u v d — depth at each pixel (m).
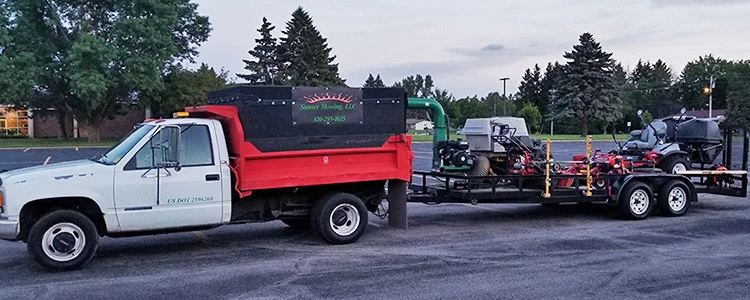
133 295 6.61
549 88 91.19
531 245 9.24
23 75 39.38
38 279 7.29
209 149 8.37
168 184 8.05
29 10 41.31
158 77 41.12
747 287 6.91
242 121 8.54
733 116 68.50
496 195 10.95
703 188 12.80
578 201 11.49
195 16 47.94
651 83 95.25
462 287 6.89
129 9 41.50
